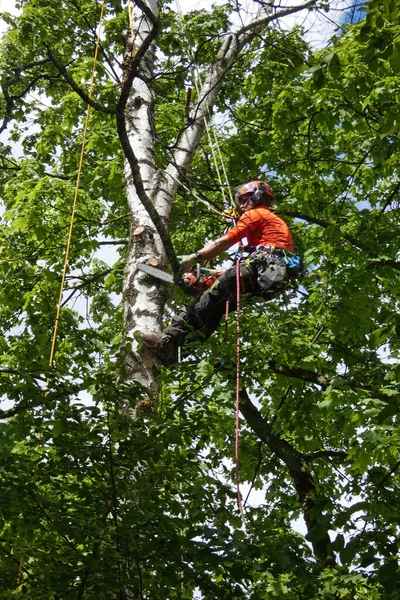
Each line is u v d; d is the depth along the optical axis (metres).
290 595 5.98
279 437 10.79
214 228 11.66
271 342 6.80
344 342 9.64
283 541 5.25
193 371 6.10
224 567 4.86
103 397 4.88
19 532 4.74
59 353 9.22
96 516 4.78
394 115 6.43
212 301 6.58
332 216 11.80
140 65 7.82
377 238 9.58
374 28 5.52
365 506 4.41
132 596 4.82
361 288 9.27
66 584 4.60
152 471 4.88
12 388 4.95
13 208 11.04
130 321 6.39
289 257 6.77
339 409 9.72
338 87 9.88
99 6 10.12
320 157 11.73
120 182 11.88
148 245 6.71
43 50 10.64
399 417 8.27
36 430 4.86
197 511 4.84
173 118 11.58
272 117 11.30
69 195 10.98
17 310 11.40
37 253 11.45
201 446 5.35
